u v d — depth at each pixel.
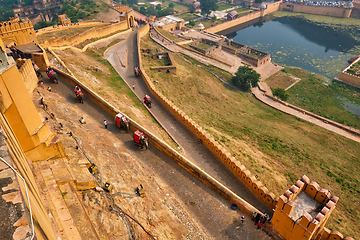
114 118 28.86
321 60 102.31
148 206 17.92
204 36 113.50
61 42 49.78
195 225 18.62
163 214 18.09
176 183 22.14
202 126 40.00
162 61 61.22
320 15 153.00
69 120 24.94
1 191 6.23
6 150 7.35
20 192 6.26
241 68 73.31
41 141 15.81
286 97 68.56
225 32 140.62
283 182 32.16
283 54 110.31
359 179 36.28
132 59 53.59
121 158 22.44
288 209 16.42
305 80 84.56
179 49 85.69
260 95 70.75
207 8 149.38
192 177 22.77
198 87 56.44
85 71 41.72
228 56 96.12
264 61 94.62
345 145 47.66
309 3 159.62
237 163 23.95
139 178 20.84
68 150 18.84
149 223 16.25
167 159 24.31
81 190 16.06
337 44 118.38
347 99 74.31
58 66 37.62
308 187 17.42
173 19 132.25
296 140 44.03
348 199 32.38
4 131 8.52
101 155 20.97
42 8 130.75
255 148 38.47
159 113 34.16
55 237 9.18
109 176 18.59
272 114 59.91
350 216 29.95
